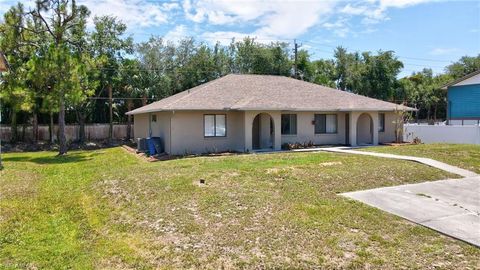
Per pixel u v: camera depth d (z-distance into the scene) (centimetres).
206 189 957
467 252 592
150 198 917
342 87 4831
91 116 3531
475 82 2866
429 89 5100
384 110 2328
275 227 692
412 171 1209
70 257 607
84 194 1046
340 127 2369
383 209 808
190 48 3956
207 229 692
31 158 2019
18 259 597
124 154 2144
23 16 2058
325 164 1316
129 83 3444
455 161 1445
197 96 2050
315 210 786
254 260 565
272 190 946
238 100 2066
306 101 2222
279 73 4275
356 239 639
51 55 1948
